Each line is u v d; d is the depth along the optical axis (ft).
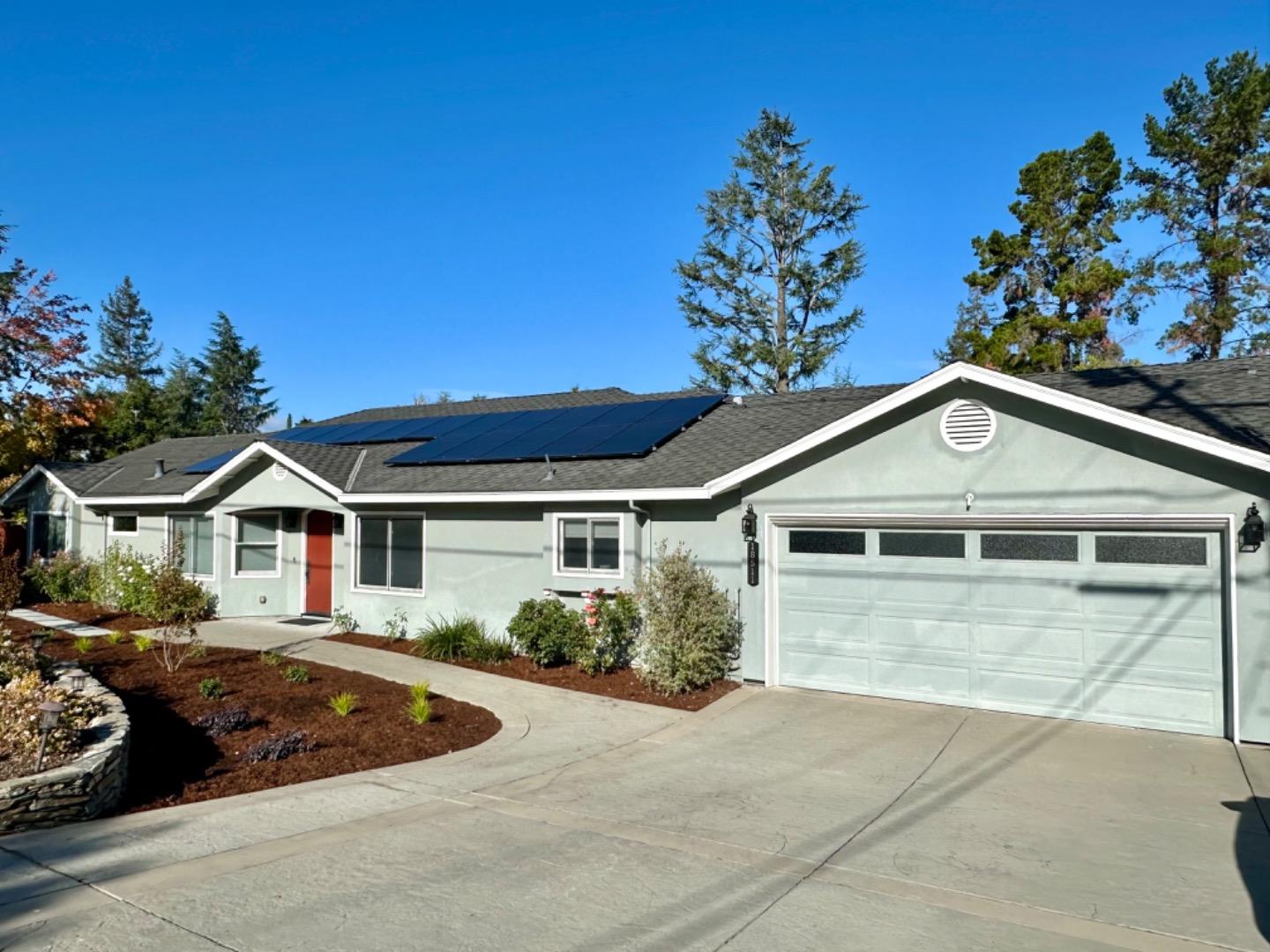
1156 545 29.76
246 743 28.66
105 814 21.97
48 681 31.73
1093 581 30.78
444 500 45.98
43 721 21.75
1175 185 99.55
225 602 58.08
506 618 45.55
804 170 113.09
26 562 76.74
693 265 114.11
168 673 38.63
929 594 33.94
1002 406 31.99
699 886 17.51
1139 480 29.45
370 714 32.42
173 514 62.08
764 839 20.27
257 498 56.29
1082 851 19.61
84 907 16.10
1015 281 103.09
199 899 16.53
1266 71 93.97
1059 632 31.35
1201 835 20.57
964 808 22.53
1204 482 28.45
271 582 59.16
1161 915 16.35
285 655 43.93
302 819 21.47
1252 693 27.73
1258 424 29.48
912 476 33.76
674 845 19.81
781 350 110.01
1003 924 15.94
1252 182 93.50
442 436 56.59
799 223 113.19
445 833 20.49
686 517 39.75
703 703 34.65
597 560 42.27
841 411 45.11
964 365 31.65
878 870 18.44
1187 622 29.17
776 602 37.24
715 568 38.70
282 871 18.01
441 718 32.30
